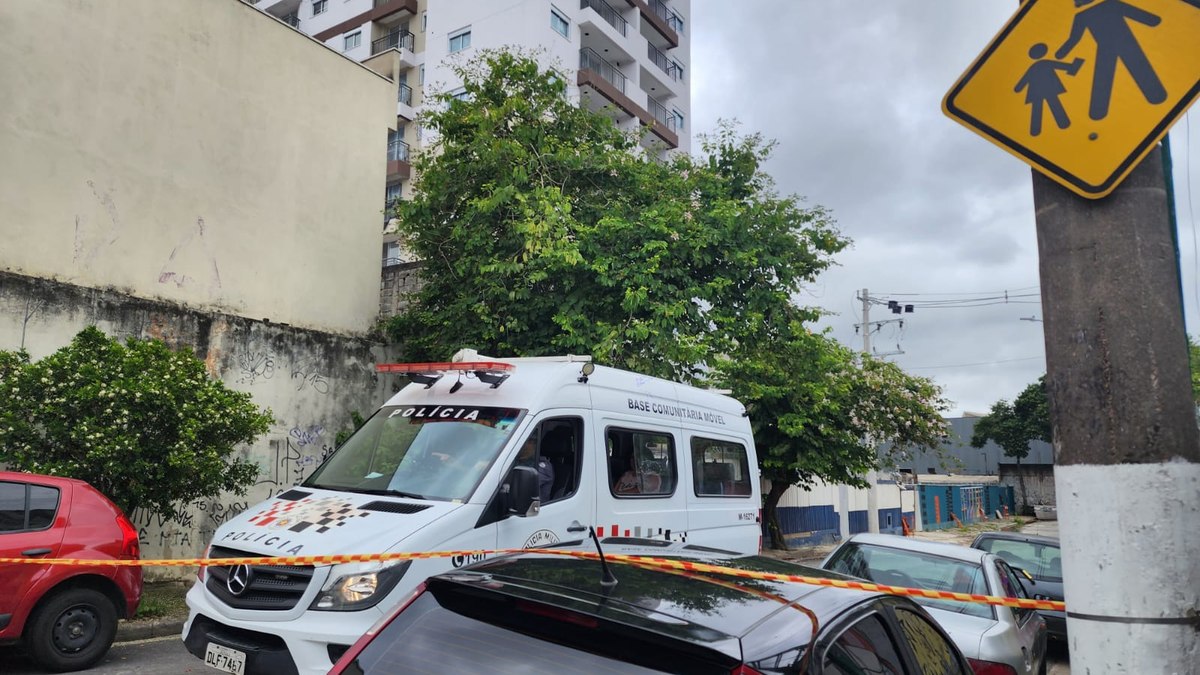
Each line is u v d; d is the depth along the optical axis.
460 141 15.07
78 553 6.96
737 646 2.43
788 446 18.53
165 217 12.25
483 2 39.19
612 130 15.75
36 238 10.84
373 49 42.59
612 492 7.32
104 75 11.73
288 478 13.08
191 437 9.14
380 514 5.70
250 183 13.41
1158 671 2.34
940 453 26.16
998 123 2.80
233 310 12.97
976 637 6.11
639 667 2.49
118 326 11.40
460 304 14.08
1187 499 2.43
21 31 10.94
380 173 15.61
